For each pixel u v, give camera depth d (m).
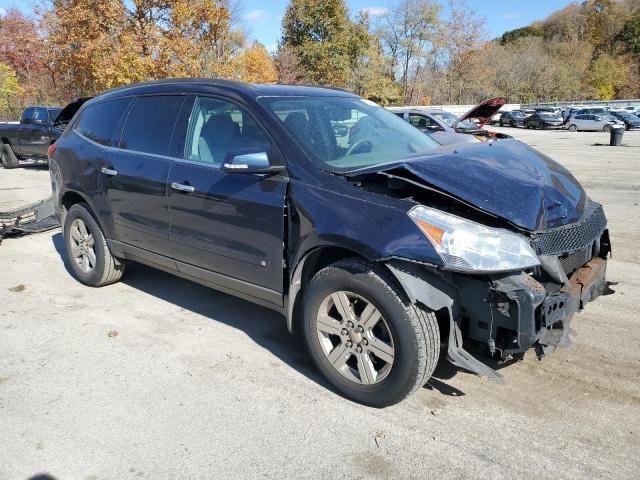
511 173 3.18
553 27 90.69
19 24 33.53
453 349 2.89
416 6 52.09
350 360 3.33
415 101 55.72
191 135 4.00
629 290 5.00
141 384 3.45
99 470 2.67
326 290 3.16
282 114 3.61
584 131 36.69
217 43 24.75
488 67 59.91
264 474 2.64
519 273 2.78
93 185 4.73
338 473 2.64
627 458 2.72
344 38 44.84
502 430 2.95
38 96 32.84
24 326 4.32
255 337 4.12
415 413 3.12
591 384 3.40
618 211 8.54
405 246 2.75
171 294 5.03
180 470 2.67
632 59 80.12
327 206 3.09
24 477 2.62
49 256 6.33
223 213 3.63
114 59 21.00
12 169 15.35
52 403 3.24
